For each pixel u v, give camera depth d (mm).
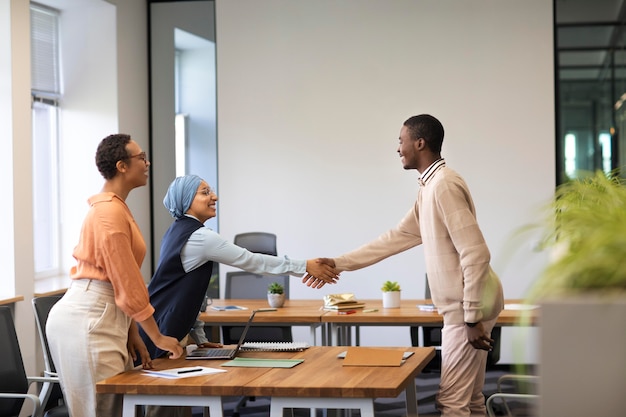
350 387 2750
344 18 7547
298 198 7641
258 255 3764
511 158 7340
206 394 2855
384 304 5191
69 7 7320
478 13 7367
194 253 3586
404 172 7488
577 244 1254
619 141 7316
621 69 7336
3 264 5637
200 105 7926
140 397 2951
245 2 7707
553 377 1161
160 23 7973
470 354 3535
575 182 1407
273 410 2846
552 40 7297
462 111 7395
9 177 5641
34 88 7016
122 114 7418
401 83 7477
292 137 7645
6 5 5668
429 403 6059
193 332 3797
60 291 6035
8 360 3701
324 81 7590
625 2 7336
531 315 1249
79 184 7340
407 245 4145
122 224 3248
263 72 7688
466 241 3443
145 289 3252
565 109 7391
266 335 5852
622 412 1142
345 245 7574
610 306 1134
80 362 3230
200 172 7930
